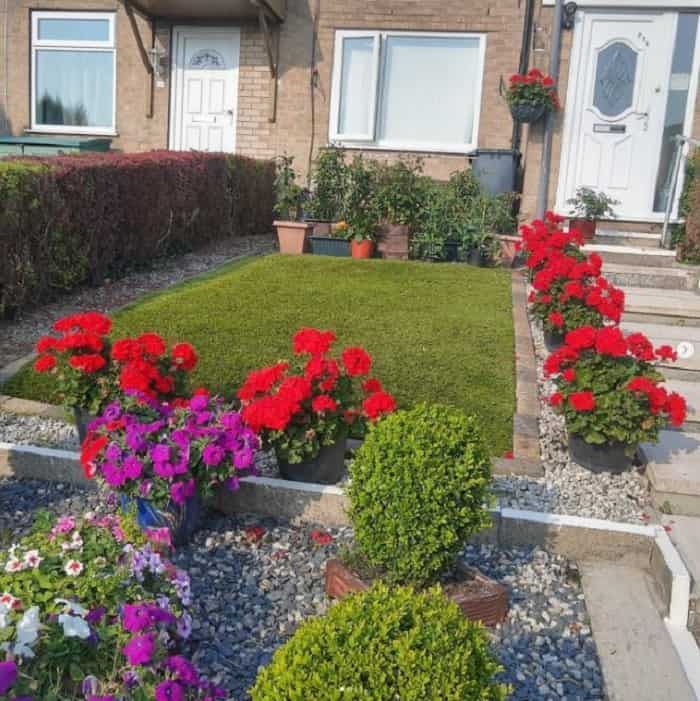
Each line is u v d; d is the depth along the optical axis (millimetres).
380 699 1569
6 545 3107
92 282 6805
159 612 1973
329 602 2842
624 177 9125
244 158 9609
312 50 10211
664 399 3582
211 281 6820
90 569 2129
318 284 6727
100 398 3627
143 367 3453
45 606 1983
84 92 11102
